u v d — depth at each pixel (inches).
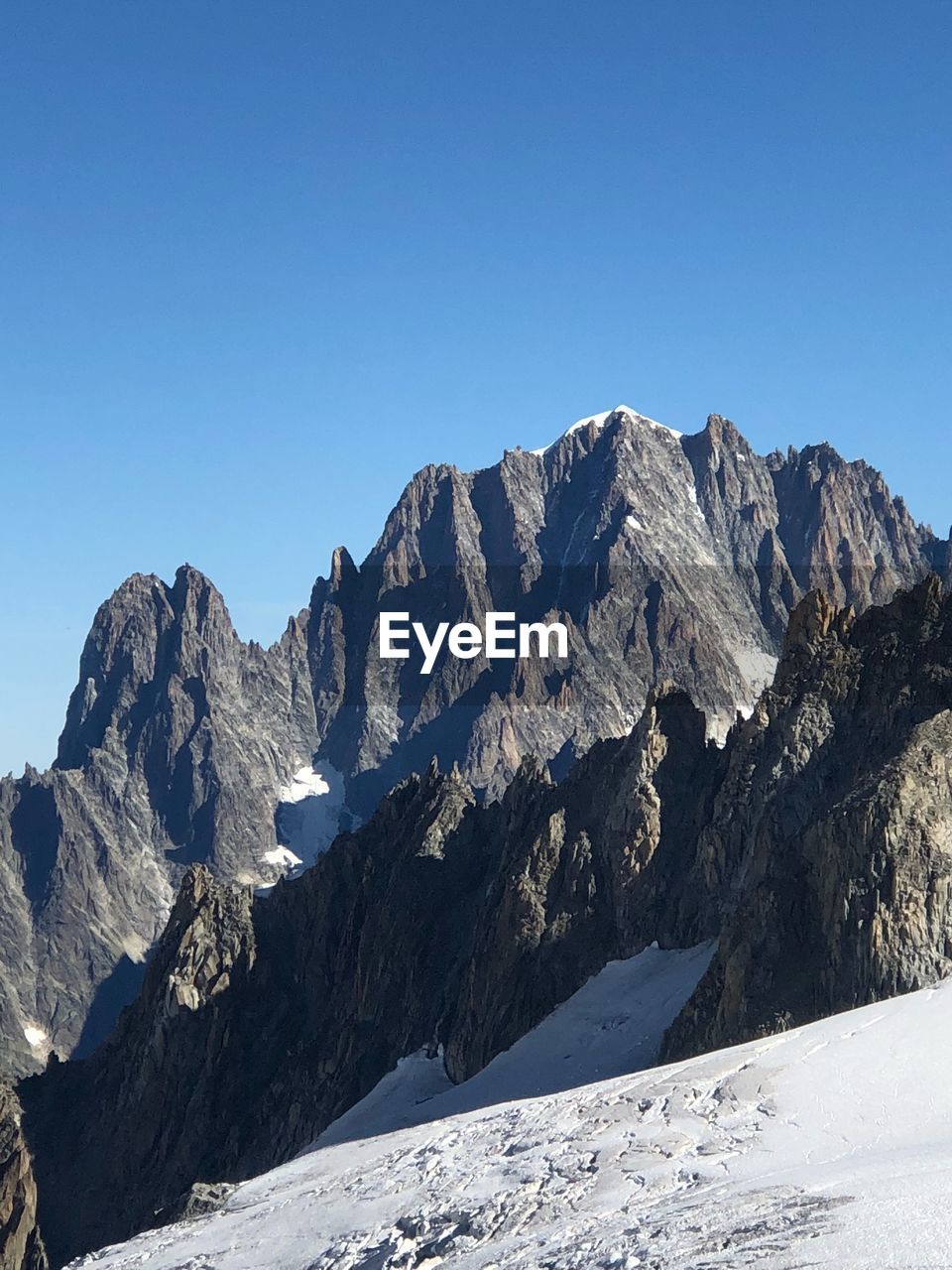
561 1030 4926.2
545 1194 2987.2
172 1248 3708.2
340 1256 3159.5
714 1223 2491.4
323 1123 6284.5
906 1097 2864.2
